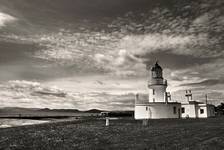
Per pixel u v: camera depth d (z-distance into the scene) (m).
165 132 33.53
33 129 41.50
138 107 69.50
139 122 54.84
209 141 25.02
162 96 73.69
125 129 38.38
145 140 25.81
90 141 25.39
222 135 29.98
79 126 46.75
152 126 43.31
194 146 22.09
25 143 24.55
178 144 23.14
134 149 20.52
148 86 75.75
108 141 25.27
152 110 68.12
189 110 73.44
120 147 21.52
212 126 42.06
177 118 68.31
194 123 49.09
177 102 73.69
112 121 60.53
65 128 42.31
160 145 22.55
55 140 26.53
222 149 20.72
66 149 20.95
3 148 21.77
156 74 74.88
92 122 57.91
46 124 54.78
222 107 108.88
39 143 24.47
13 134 33.09
